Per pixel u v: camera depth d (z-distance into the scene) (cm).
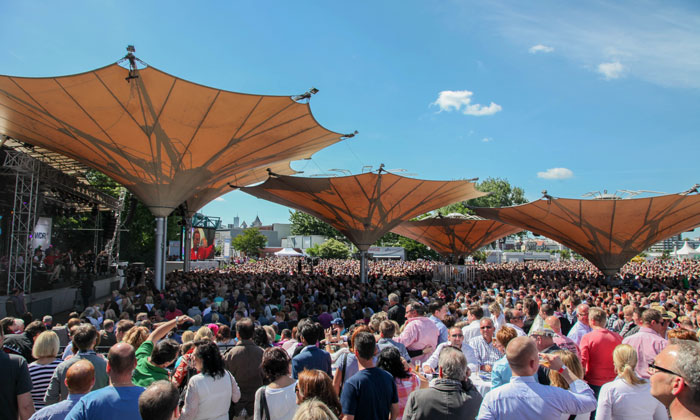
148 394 288
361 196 2659
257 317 1252
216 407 420
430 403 347
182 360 505
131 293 1578
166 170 1838
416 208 2903
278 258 7262
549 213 2719
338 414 337
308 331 519
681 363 226
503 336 470
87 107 1476
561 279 2858
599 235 2791
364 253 2967
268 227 10994
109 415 321
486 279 2812
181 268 4656
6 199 2241
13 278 2052
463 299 1341
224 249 9006
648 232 2716
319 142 2095
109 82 1349
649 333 546
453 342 554
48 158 2630
